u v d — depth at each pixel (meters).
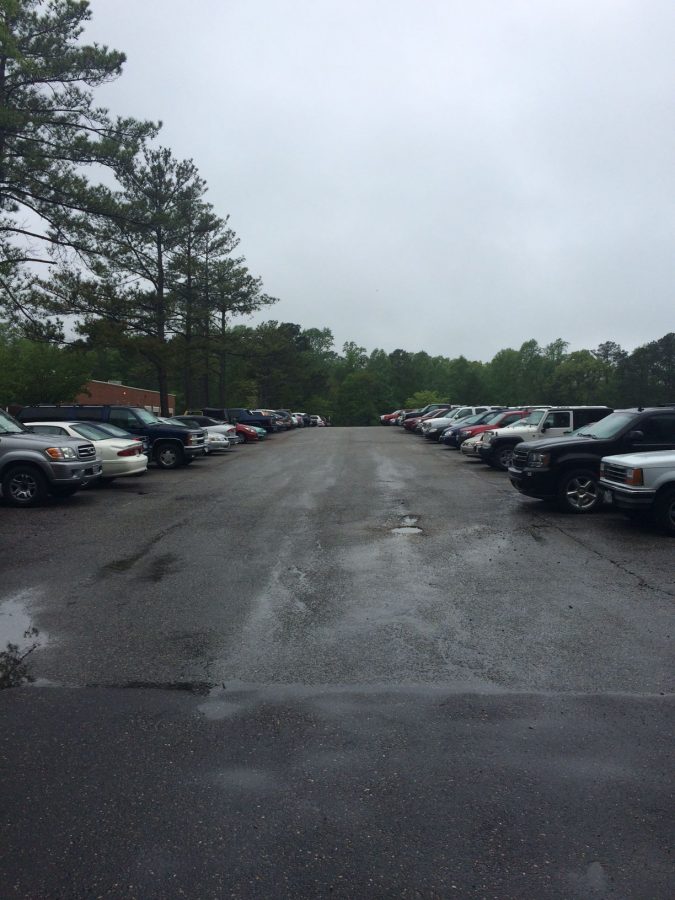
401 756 3.55
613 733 3.80
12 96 22.14
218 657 5.02
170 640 5.38
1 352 32.69
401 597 6.55
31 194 22.47
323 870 2.68
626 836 2.88
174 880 2.63
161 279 37.25
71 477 12.45
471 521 10.73
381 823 2.97
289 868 2.69
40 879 2.64
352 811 3.06
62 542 9.22
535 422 18.95
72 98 22.67
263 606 6.27
